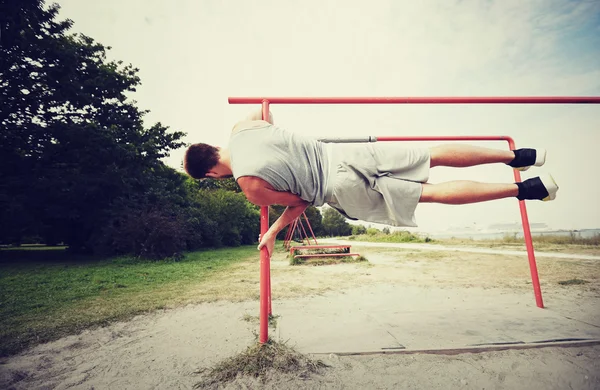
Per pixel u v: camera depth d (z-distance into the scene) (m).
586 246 9.69
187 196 15.92
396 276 5.07
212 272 6.22
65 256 10.81
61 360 1.82
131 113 14.12
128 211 10.59
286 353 1.63
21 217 10.66
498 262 6.52
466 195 1.53
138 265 7.82
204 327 2.44
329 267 6.72
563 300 3.01
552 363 1.55
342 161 1.59
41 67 10.55
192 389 1.41
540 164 1.61
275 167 1.46
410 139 2.82
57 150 10.75
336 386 1.37
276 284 4.44
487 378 1.42
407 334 2.03
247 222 20.77
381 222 1.59
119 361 1.78
